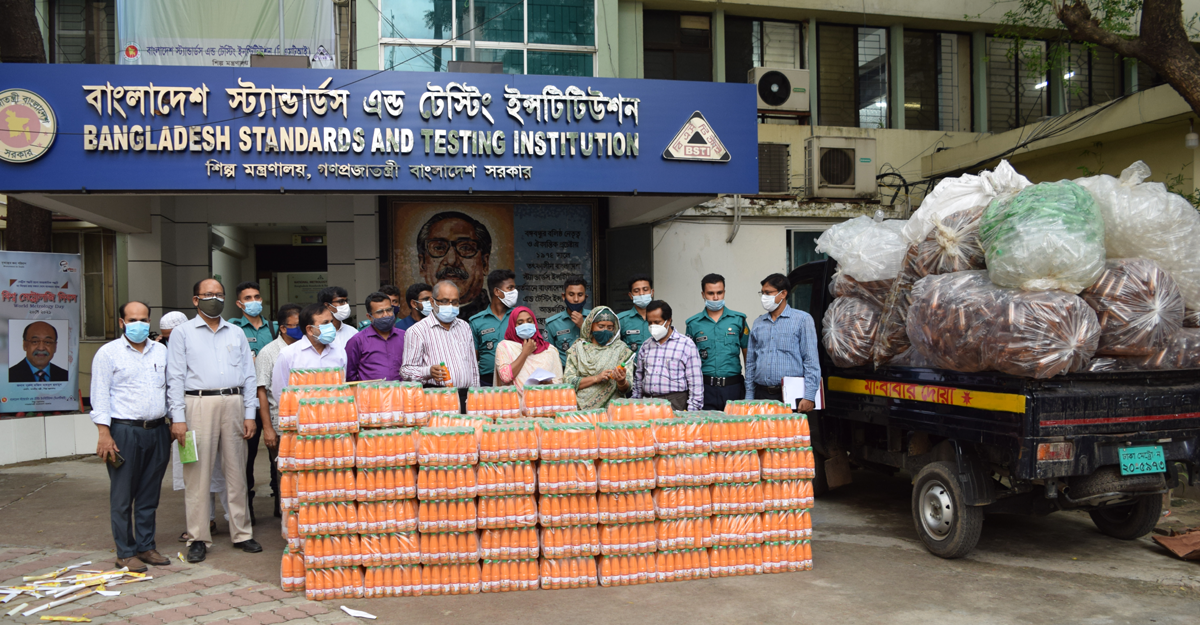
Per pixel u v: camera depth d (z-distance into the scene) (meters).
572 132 7.60
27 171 6.84
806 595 4.07
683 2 10.62
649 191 7.71
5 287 7.79
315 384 4.29
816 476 6.32
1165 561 4.64
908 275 4.83
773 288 5.59
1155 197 4.27
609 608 3.89
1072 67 11.96
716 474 4.34
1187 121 8.56
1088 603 3.93
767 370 5.66
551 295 9.53
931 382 4.75
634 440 4.20
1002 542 5.05
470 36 8.91
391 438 4.04
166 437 4.71
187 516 4.73
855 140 10.57
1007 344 3.94
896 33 11.45
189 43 8.42
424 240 9.29
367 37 8.70
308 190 7.22
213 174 7.07
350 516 4.02
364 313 9.34
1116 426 4.17
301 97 7.18
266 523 5.69
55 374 8.05
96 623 3.69
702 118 7.80
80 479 7.11
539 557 4.22
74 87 6.88
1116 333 4.10
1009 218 4.02
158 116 6.99
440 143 7.40
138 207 8.91
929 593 4.09
